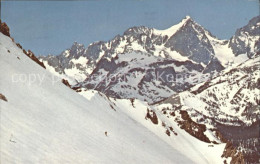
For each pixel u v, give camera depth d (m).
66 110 79.19
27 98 69.81
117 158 73.56
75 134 68.94
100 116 105.19
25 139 53.53
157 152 111.38
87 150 65.44
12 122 55.56
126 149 86.31
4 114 56.16
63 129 66.94
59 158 55.25
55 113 72.44
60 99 84.56
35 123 60.50
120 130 105.62
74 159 58.50
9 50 100.69
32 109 65.75
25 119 59.28
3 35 115.50
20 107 62.72
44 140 57.31
